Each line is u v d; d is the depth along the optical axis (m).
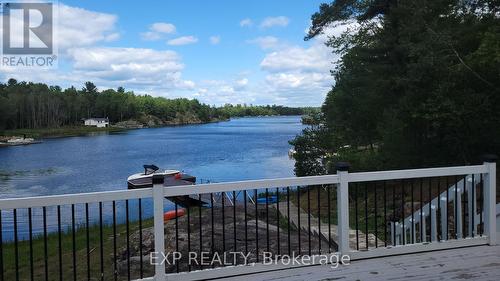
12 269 8.11
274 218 10.30
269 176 32.19
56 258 8.70
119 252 7.87
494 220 4.82
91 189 28.27
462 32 12.54
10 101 103.56
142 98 151.12
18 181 31.94
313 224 9.23
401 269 4.08
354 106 20.95
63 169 38.75
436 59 11.59
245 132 108.38
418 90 12.52
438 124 11.91
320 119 24.64
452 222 6.88
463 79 11.70
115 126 130.50
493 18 12.36
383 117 17.09
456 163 13.59
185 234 7.20
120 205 18.91
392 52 15.14
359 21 18.56
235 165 39.53
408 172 4.44
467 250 4.63
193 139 81.62
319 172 22.52
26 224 15.20
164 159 45.78
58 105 116.69
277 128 133.00
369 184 14.59
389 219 10.55
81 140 82.62
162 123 152.62
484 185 4.84
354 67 20.69
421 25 12.82
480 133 12.23
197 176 32.53
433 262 4.26
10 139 80.44
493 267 4.11
